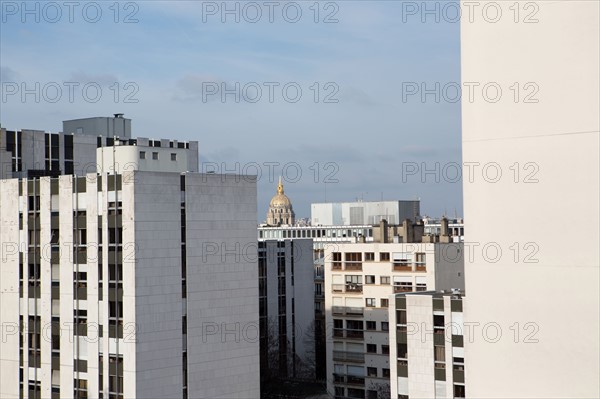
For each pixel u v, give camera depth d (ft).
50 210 305.12
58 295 301.84
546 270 109.50
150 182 283.18
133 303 277.44
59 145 458.09
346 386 560.20
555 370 108.99
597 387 105.70
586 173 106.52
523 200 111.34
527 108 110.93
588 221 106.32
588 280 106.32
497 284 113.70
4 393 317.22
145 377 279.28
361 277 559.38
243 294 310.45
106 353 285.84
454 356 293.23
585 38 106.73
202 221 297.74
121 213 282.77
